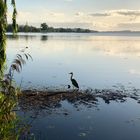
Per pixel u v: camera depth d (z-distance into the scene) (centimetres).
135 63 4006
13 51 4712
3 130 605
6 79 636
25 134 1137
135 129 1416
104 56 5012
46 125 1405
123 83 2481
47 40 10494
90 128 1412
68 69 3209
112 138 1303
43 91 1984
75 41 10844
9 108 614
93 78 2686
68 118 1527
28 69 3077
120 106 1786
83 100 1872
